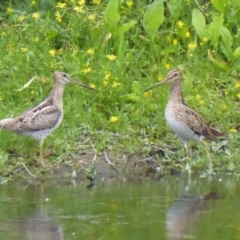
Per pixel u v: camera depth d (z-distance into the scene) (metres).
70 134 14.65
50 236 11.40
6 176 13.84
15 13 16.98
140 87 15.27
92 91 15.28
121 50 15.98
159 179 13.99
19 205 12.58
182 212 12.32
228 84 15.94
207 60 16.36
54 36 16.55
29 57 15.81
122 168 14.23
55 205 12.59
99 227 11.73
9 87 15.30
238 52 16.16
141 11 17.06
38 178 13.89
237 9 16.92
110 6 16.14
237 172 14.28
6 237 11.37
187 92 15.65
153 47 16.38
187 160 14.41
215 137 14.58
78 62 15.76
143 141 14.66
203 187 13.55
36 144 14.35
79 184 13.69
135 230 11.61
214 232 11.59
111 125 14.82
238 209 12.48
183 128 14.26
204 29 16.30
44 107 14.14
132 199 12.89
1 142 14.22
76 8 16.42
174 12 16.78
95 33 16.41
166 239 11.31
